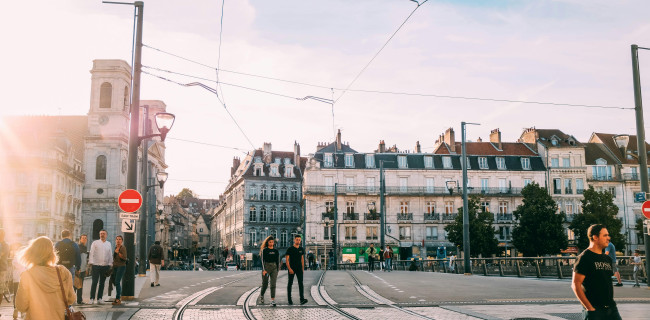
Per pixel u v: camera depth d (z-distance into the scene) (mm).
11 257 14312
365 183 68812
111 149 69375
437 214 68500
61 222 60938
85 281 21984
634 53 18953
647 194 18281
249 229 79562
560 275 23281
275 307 13070
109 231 68125
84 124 73312
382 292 16938
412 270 41156
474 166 69875
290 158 85500
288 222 81625
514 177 69812
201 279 23641
